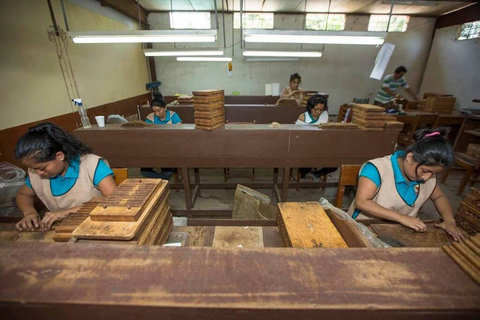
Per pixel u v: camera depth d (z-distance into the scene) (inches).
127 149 81.1
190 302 12.8
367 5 207.2
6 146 89.6
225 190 116.8
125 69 192.2
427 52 250.5
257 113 154.8
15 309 13.3
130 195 24.8
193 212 90.7
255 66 256.8
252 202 62.6
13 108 92.8
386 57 120.3
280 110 154.0
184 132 79.0
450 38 223.6
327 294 13.3
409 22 240.8
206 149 80.9
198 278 14.1
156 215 26.1
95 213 21.6
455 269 14.8
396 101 168.9
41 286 13.5
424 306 12.8
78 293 13.2
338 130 78.7
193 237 34.1
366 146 80.4
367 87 266.2
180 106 147.7
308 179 127.9
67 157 37.0
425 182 40.7
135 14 197.8
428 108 160.6
